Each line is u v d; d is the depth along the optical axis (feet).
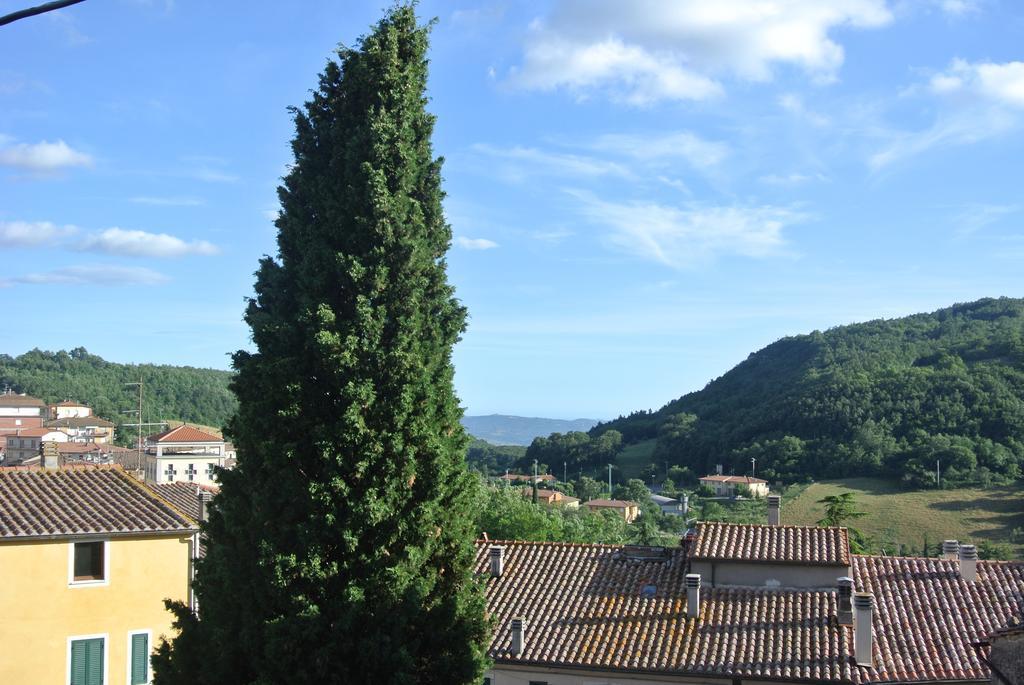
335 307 54.49
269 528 51.70
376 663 49.55
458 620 52.75
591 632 85.51
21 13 30.27
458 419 57.00
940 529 311.47
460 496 54.70
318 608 49.49
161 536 93.81
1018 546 286.25
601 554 100.32
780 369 609.42
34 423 542.57
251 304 57.00
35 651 86.02
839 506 200.64
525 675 83.20
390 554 51.70
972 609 85.81
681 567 96.02
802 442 427.33
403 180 55.62
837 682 75.72
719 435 502.79
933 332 582.35
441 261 57.82
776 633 82.58
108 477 103.19
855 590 90.02
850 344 584.81
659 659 80.48
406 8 58.80
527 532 166.30
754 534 96.07
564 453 635.25
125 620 90.89
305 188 56.54
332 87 57.67
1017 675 55.93
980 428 381.81
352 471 51.62
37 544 86.89
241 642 51.16
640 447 619.67
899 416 408.87
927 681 76.18
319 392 53.42
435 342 56.08
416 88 57.52
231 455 349.41
